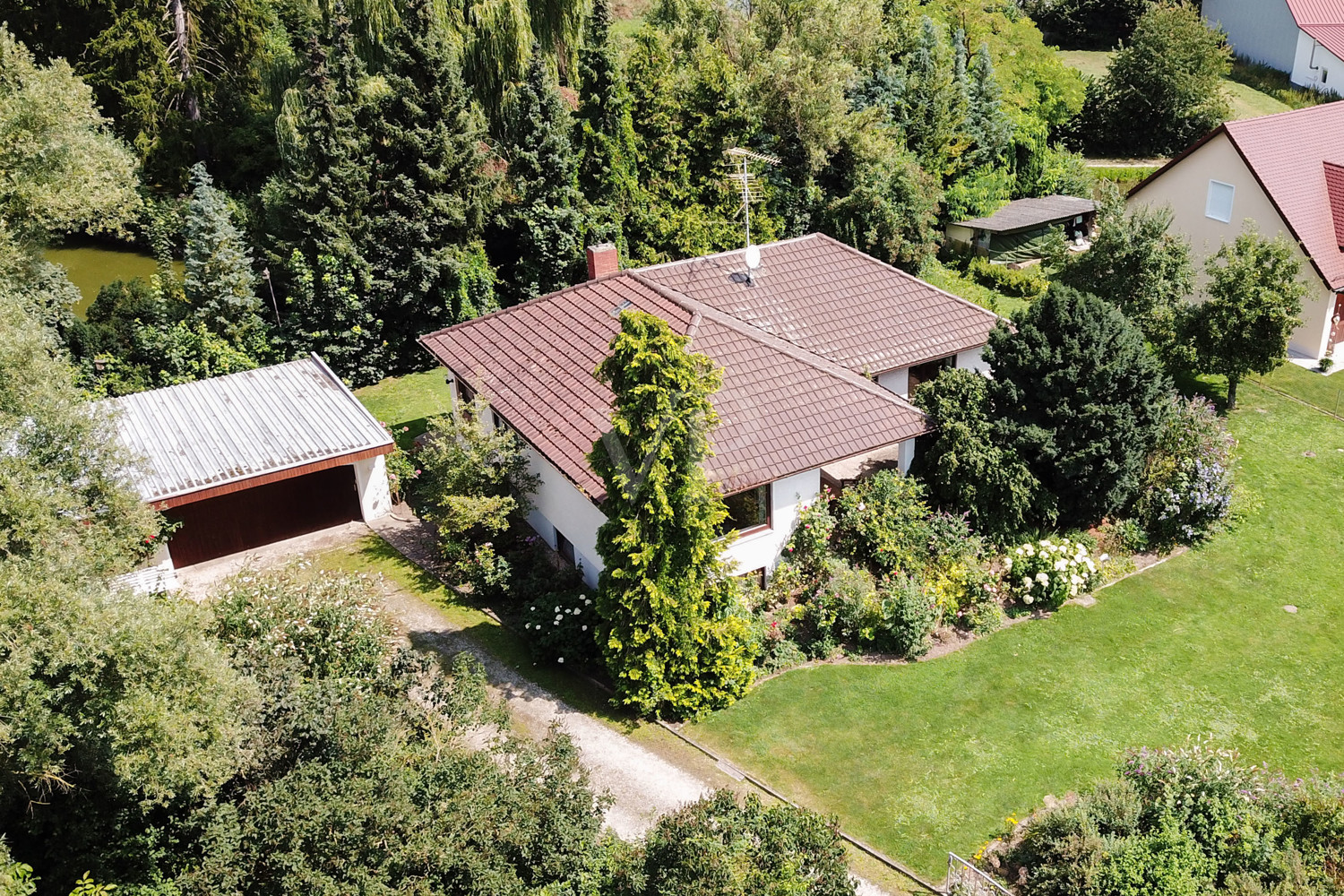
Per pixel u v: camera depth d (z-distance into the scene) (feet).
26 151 94.27
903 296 104.17
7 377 57.16
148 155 168.86
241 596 70.74
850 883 54.95
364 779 57.11
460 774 59.16
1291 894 54.54
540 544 92.79
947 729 73.20
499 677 78.28
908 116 160.56
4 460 53.83
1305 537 93.15
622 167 135.95
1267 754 70.95
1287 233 121.70
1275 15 214.69
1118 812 60.18
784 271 104.58
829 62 153.58
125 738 52.70
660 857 55.06
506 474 90.27
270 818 55.01
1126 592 87.25
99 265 165.17
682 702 73.46
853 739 72.38
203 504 93.66
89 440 59.00
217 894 53.52
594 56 132.26
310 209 124.26
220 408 101.04
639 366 66.39
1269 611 84.69
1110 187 116.78
